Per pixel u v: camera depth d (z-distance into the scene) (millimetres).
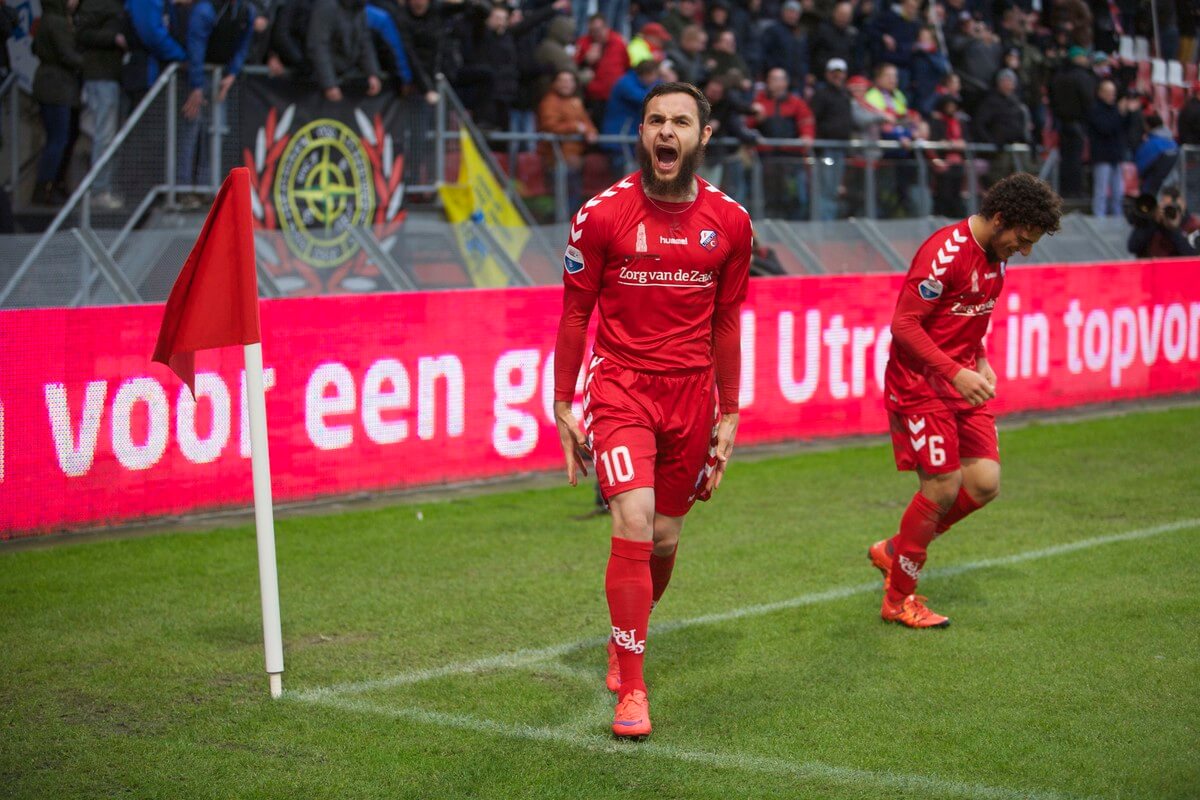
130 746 13594
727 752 13375
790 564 21094
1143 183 43844
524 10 39375
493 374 28344
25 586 19844
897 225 37562
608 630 17750
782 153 39125
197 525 24078
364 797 12328
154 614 18469
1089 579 19953
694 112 13977
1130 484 27188
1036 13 50688
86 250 25859
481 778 12719
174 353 15508
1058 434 33281
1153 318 39500
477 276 30562
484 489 27516
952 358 17781
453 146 32875
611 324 14688
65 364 23047
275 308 25172
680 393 14633
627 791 12398
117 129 29219
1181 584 19625
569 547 22375
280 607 18812
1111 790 12359
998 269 17484
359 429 26500
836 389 33469
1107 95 45656
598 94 38438
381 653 16750
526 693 15227
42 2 28500
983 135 44969
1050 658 16297
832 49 44000
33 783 12672
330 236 28344
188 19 28781
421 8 32406
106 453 23609
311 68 30250
